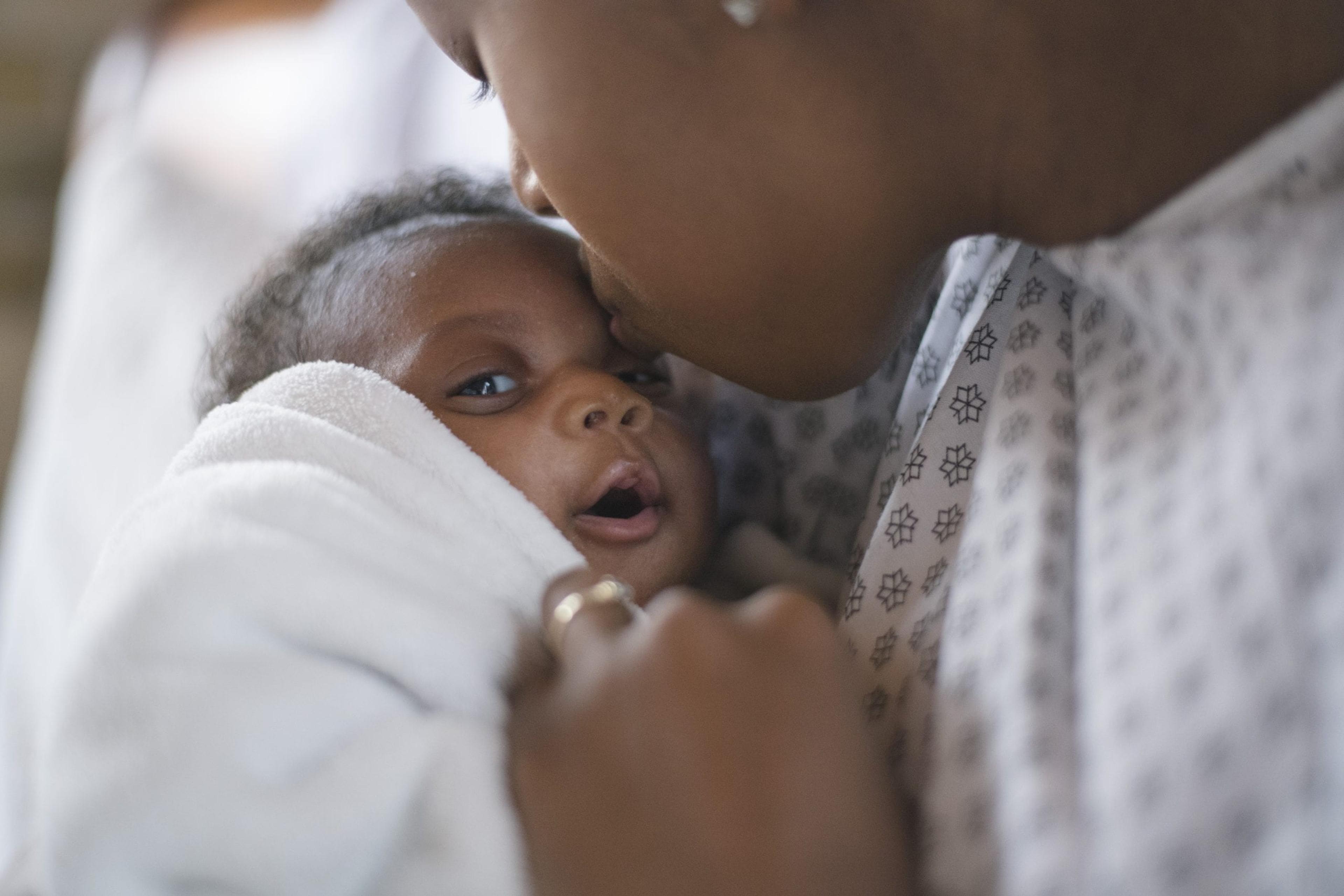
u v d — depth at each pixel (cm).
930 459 60
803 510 81
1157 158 48
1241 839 40
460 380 73
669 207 51
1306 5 46
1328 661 40
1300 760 39
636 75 49
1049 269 59
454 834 49
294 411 65
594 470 70
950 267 73
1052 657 47
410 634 54
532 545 63
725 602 80
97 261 160
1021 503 52
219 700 49
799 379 59
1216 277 46
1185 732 42
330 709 51
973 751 48
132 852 48
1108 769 43
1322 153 46
